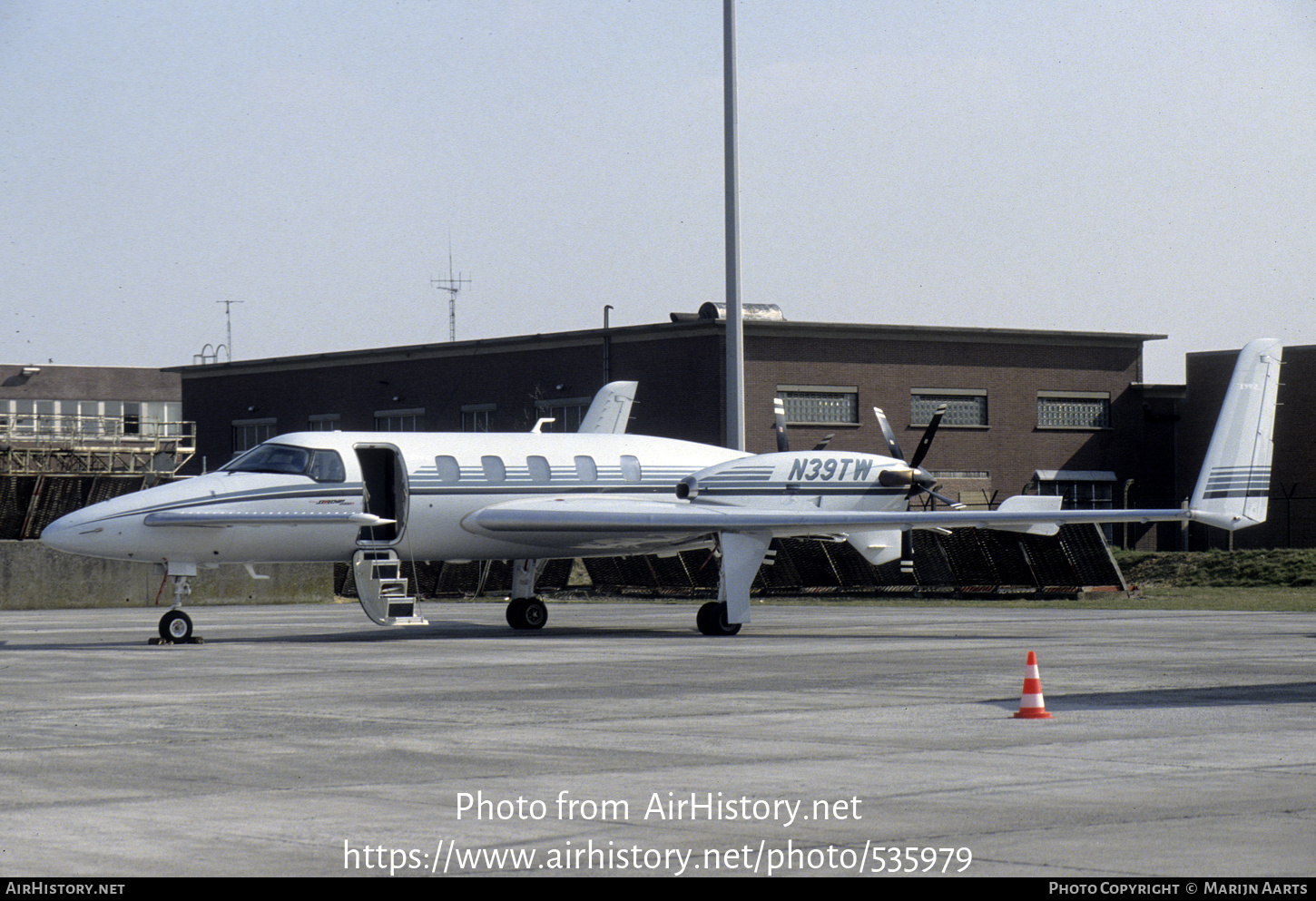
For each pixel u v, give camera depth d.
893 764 11.34
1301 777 10.70
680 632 28.66
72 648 24.30
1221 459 25.03
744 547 27.03
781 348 51.81
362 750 12.20
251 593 45.50
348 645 24.64
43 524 45.84
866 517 25.97
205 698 16.28
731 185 33.72
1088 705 15.12
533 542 27.69
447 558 27.75
